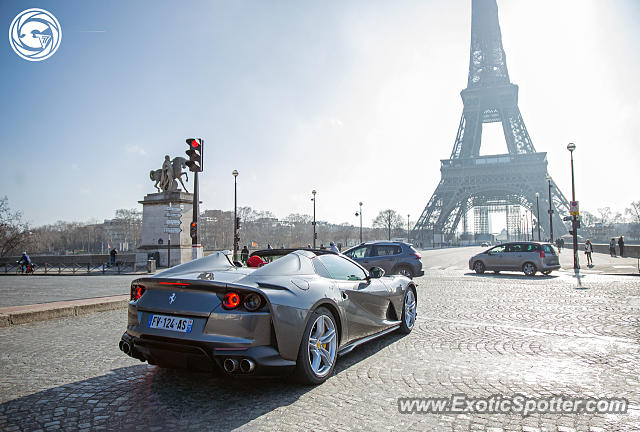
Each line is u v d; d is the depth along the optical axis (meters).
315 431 3.41
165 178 31.72
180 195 30.72
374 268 6.27
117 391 4.38
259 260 5.39
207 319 3.96
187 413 3.79
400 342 6.58
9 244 54.84
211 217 133.50
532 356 5.68
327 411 3.83
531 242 20.56
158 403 4.04
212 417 3.70
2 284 20.78
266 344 4.04
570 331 7.31
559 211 73.81
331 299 4.87
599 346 6.21
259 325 4.00
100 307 10.28
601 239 73.94
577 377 4.77
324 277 5.21
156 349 4.15
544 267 19.84
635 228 130.25
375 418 3.67
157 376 4.90
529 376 4.82
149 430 3.43
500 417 3.70
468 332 7.29
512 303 10.81
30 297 14.03
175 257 30.58
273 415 3.73
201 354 3.91
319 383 4.56
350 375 4.91
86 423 3.57
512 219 169.75
